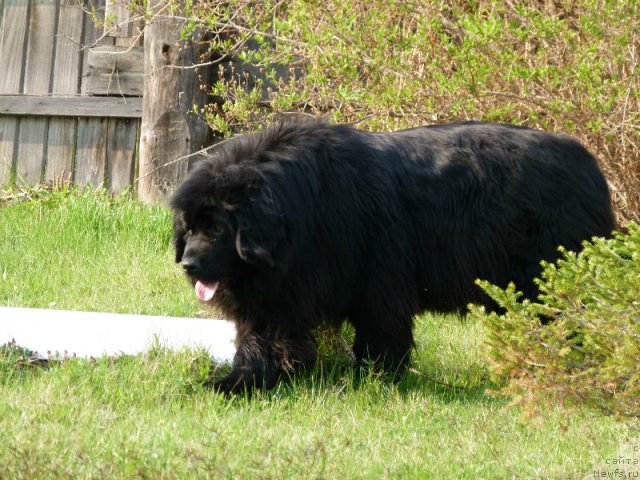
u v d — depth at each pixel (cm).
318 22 1084
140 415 719
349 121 1121
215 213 802
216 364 865
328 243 830
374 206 844
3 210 1385
